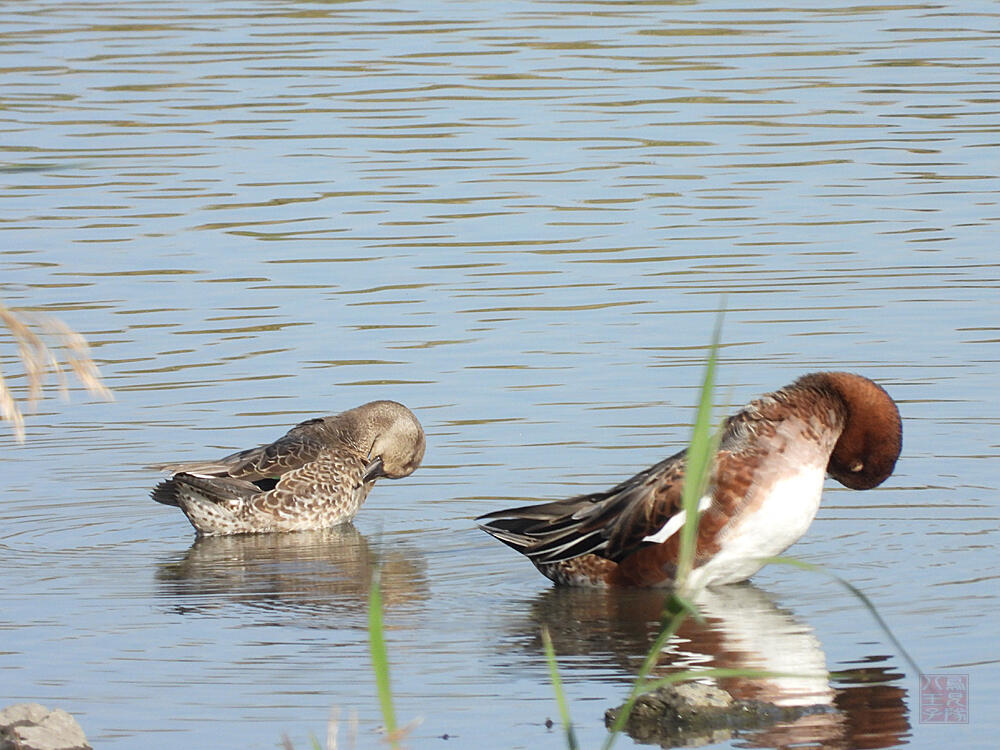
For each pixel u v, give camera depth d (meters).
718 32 31.56
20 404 15.96
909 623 10.41
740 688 9.40
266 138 25.31
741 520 11.02
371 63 29.72
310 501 13.65
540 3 34.75
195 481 13.33
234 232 21.12
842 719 8.91
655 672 9.73
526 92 27.58
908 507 12.97
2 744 8.52
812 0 34.25
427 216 21.59
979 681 9.38
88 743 8.77
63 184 23.22
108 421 15.45
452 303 18.36
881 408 11.38
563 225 21.06
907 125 25.17
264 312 18.22
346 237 20.81
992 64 28.61
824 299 18.06
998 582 11.18
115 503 13.80
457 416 15.21
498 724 8.95
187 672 9.90
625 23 32.50
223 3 35.50
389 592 11.65
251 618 11.04
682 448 14.23
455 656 10.12
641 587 11.47
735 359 16.30
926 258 19.38
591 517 11.55
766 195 22.09
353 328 17.67
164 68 29.62
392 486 14.44
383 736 8.81
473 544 12.95
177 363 16.77
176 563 12.58
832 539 12.30
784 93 27.16
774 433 11.09
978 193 21.84
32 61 30.20
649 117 26.00
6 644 10.48
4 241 20.84
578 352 16.75
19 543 12.86
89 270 19.69
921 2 33.81
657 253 19.89
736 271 19.12
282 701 9.38
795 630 10.41
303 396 15.84
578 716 9.05
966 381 15.58
